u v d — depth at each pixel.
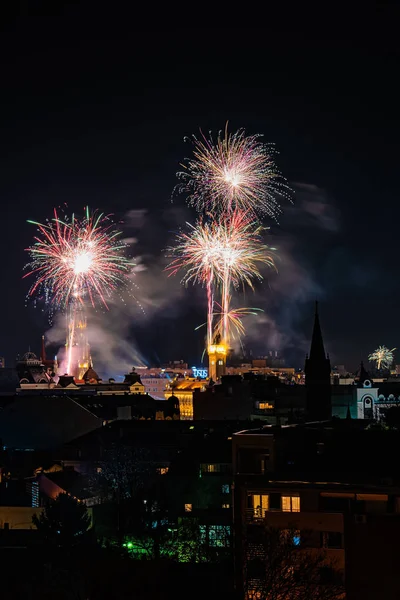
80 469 166.25
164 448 164.50
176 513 122.31
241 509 73.62
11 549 103.50
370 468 78.31
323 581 66.69
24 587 88.44
